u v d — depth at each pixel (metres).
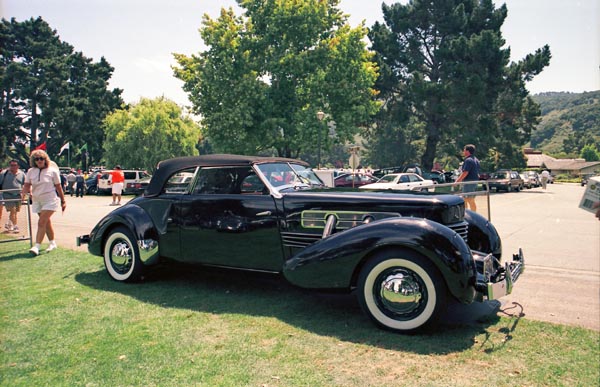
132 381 2.85
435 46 39.22
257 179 4.82
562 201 21.64
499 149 41.06
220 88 27.77
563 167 87.62
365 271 3.82
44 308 4.41
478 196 5.56
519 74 36.53
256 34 29.70
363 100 30.45
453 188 5.37
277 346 3.41
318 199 4.47
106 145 41.22
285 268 4.17
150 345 3.44
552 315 4.19
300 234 4.51
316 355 3.24
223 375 2.92
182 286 5.33
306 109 28.73
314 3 28.83
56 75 52.00
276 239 4.64
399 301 3.68
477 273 3.66
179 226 5.16
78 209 16.83
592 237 9.28
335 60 29.23
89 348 3.39
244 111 27.45
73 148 62.47
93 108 56.41
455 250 3.51
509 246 8.18
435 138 39.88
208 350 3.33
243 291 5.09
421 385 2.76
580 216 13.82
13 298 4.77
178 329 3.80
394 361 3.13
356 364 3.08
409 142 62.78
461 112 35.38
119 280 5.52
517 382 2.79
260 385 2.77
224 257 4.93
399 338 3.58
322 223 4.42
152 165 38.81
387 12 39.81
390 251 3.72
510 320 4.02
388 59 38.59
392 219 3.81
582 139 124.25
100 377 2.91
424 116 40.19
